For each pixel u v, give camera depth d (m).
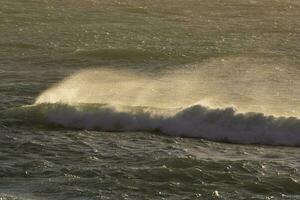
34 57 138.12
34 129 82.25
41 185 63.12
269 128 80.00
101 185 63.22
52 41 159.88
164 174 65.75
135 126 83.00
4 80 111.44
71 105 85.94
